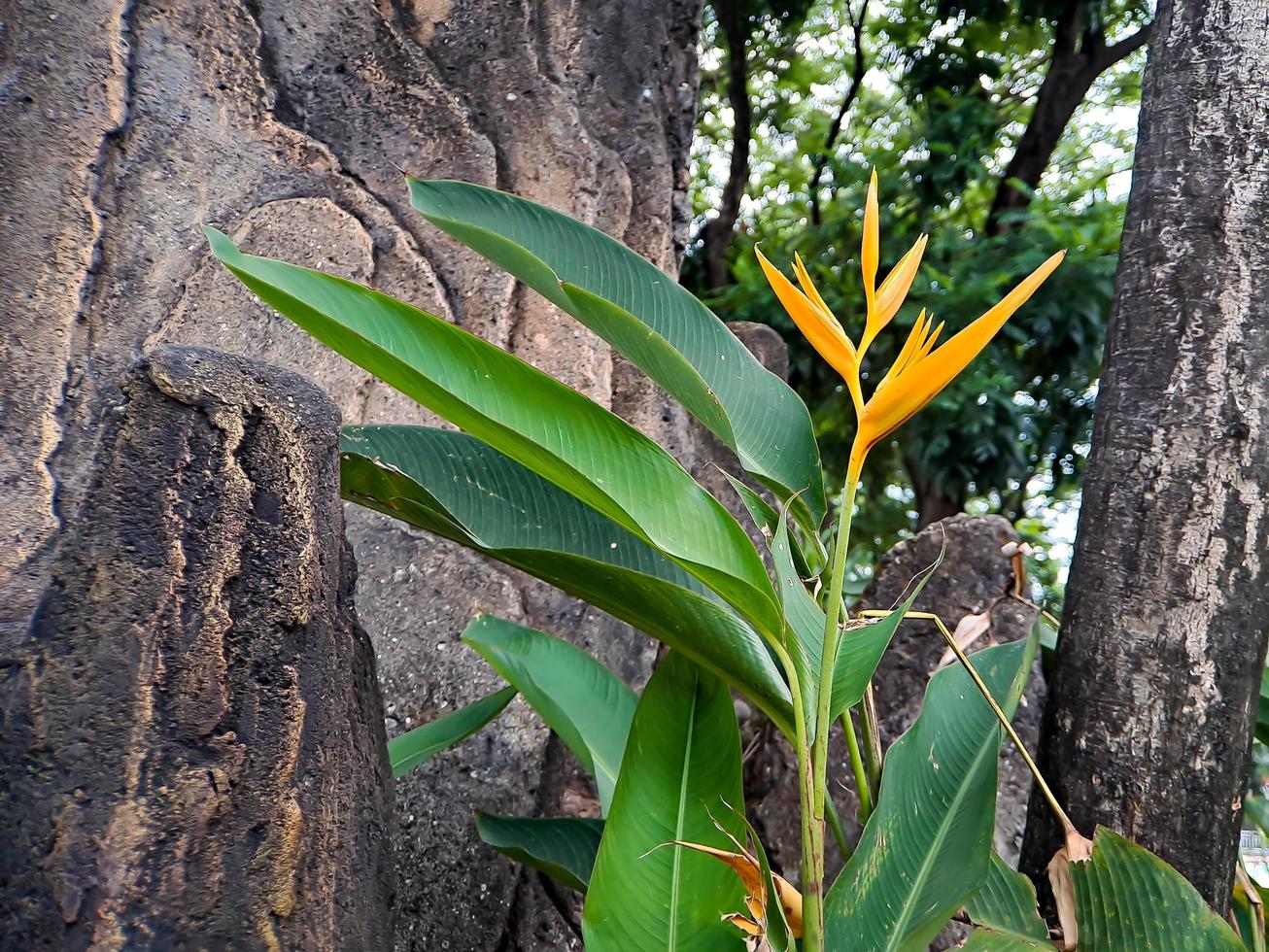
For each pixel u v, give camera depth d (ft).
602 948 2.10
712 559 1.85
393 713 3.25
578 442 1.84
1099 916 2.18
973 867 2.13
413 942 3.09
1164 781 2.46
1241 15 2.57
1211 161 2.56
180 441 1.73
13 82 2.92
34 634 1.69
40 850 1.60
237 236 3.28
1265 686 2.98
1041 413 9.03
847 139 12.12
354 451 2.20
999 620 3.82
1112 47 8.89
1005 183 9.09
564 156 3.85
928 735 2.39
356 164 3.55
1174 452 2.51
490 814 2.84
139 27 3.15
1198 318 2.52
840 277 9.63
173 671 1.67
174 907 1.62
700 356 2.43
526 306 3.72
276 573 1.76
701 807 2.20
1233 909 2.85
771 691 2.17
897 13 10.61
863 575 9.98
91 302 2.97
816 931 1.92
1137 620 2.52
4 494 2.71
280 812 1.71
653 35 4.17
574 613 3.62
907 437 8.39
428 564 3.40
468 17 3.83
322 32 3.54
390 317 1.78
